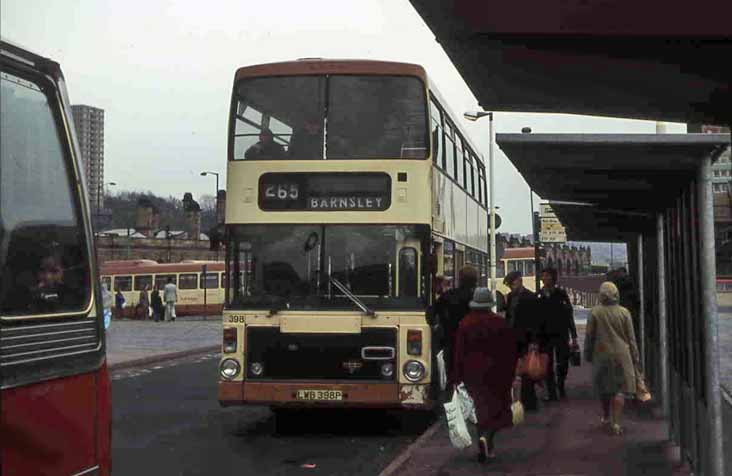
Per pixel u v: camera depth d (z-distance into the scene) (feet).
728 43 18.90
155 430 45.01
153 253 312.91
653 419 43.88
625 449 35.76
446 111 49.93
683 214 27.91
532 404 46.78
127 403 55.88
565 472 31.50
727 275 173.37
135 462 36.24
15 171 13.47
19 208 13.52
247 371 40.98
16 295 13.19
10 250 13.11
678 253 29.68
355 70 42.45
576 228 64.75
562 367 51.85
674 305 32.42
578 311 181.88
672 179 30.22
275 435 43.52
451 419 33.35
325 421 48.44
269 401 40.60
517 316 45.91
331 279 41.27
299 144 42.14
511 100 24.90
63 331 14.40
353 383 40.42
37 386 13.37
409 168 41.75
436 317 41.14
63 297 14.67
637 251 57.93
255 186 42.04
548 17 18.67
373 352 40.68
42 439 13.39
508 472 31.78
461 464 33.50
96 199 446.60
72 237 15.26
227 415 50.55
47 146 14.64
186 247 326.85
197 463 36.11
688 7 18.28
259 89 42.73
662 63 20.43
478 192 70.95
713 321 24.49
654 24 18.43
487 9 18.48
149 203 354.95
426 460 34.47
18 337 13.02
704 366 25.03
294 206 41.81
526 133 27.53
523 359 45.75
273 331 40.98
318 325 40.81
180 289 204.64
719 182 160.15
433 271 42.39
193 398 58.59
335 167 41.83
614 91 22.80
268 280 41.52
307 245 41.55
